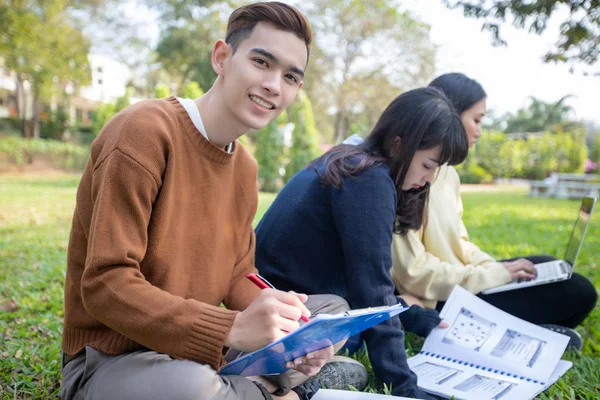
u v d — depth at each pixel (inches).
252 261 67.0
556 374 69.3
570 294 86.5
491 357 72.3
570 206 404.2
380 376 64.7
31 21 586.9
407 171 70.3
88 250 48.4
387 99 1026.1
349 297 71.2
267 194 432.5
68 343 54.8
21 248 168.9
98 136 52.5
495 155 844.0
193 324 46.9
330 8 981.2
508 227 259.6
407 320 77.9
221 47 55.0
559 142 828.0
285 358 50.1
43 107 946.7
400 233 81.0
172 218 53.2
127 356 50.3
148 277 52.8
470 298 82.0
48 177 541.3
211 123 55.7
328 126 1202.0
